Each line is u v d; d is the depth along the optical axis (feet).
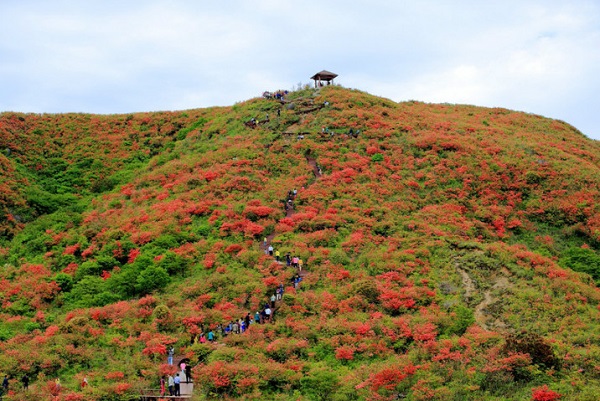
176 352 115.96
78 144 269.03
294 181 191.01
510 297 128.36
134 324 124.26
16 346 117.70
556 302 125.80
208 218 171.01
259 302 130.31
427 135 225.35
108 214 190.60
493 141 228.84
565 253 162.61
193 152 237.25
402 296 128.77
